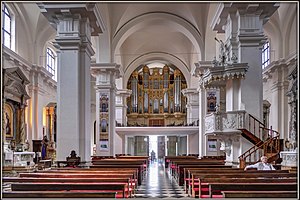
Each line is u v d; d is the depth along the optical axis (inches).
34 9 804.6
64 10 469.1
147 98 1359.5
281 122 826.2
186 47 1115.9
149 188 494.6
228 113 478.6
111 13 805.9
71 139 480.7
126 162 573.0
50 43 960.3
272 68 839.7
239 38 490.0
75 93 483.2
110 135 812.0
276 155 458.0
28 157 697.0
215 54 813.2
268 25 837.2
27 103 804.0
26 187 259.1
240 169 380.2
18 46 778.8
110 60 816.3
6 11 725.9
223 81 524.1
